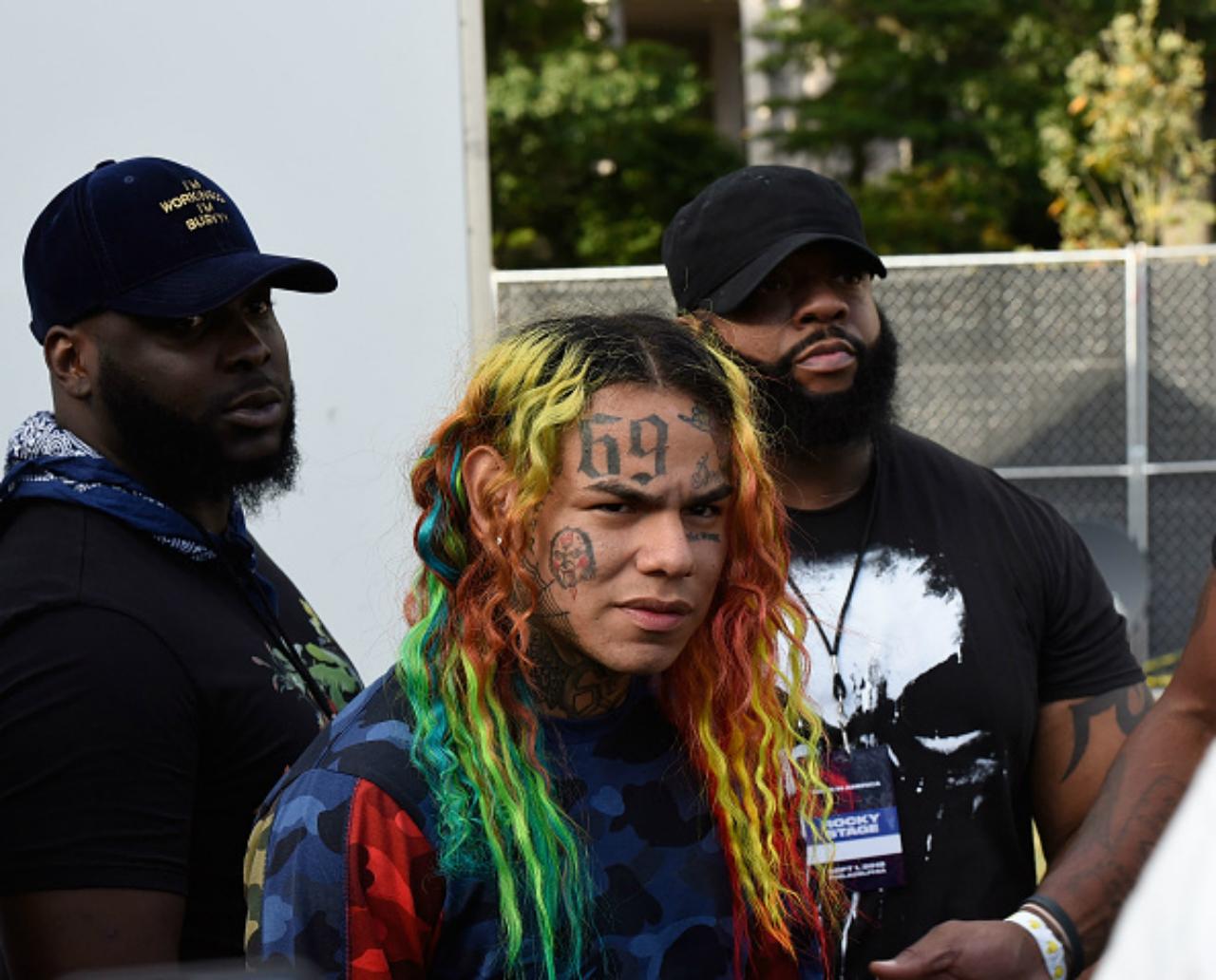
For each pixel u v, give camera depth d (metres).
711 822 2.01
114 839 2.10
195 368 2.49
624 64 18.03
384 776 1.85
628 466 1.88
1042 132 17.00
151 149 4.52
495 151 17.69
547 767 1.93
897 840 2.57
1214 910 0.84
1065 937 2.28
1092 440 8.48
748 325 2.80
